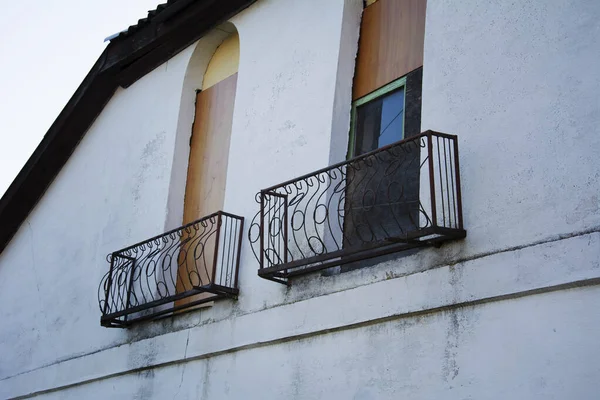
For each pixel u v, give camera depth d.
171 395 9.12
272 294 8.27
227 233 9.08
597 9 6.31
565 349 5.90
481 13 7.14
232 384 8.42
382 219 7.86
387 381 6.98
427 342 6.78
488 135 6.79
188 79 10.70
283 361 7.96
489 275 6.43
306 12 9.14
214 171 10.03
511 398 6.12
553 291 6.06
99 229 11.26
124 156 11.27
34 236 12.67
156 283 9.46
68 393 10.82
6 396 12.00
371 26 8.66
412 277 6.97
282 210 8.52
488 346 6.35
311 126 8.57
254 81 9.51
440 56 7.38
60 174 12.55
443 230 6.60
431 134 6.79
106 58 11.49
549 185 6.27
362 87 8.52
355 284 7.46
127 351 9.90
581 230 6.00
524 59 6.70
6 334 12.54
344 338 7.46
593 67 6.23
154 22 10.72
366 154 7.31
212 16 10.23
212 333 8.78
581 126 6.19
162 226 10.12
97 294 10.88
